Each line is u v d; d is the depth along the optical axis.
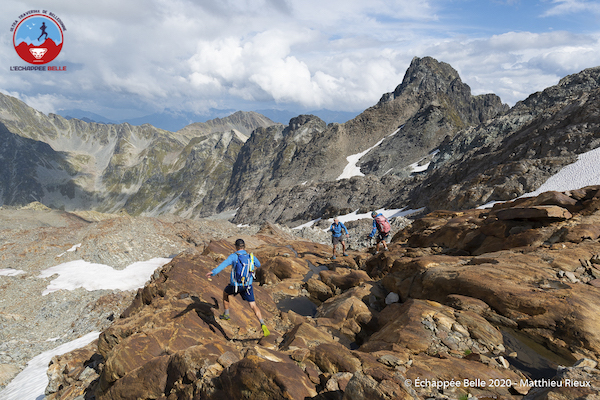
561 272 5.90
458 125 146.00
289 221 115.12
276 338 6.07
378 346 5.07
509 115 88.75
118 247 33.97
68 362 9.38
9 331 21.94
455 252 9.65
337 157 167.25
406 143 146.12
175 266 9.42
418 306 5.80
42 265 31.80
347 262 13.05
